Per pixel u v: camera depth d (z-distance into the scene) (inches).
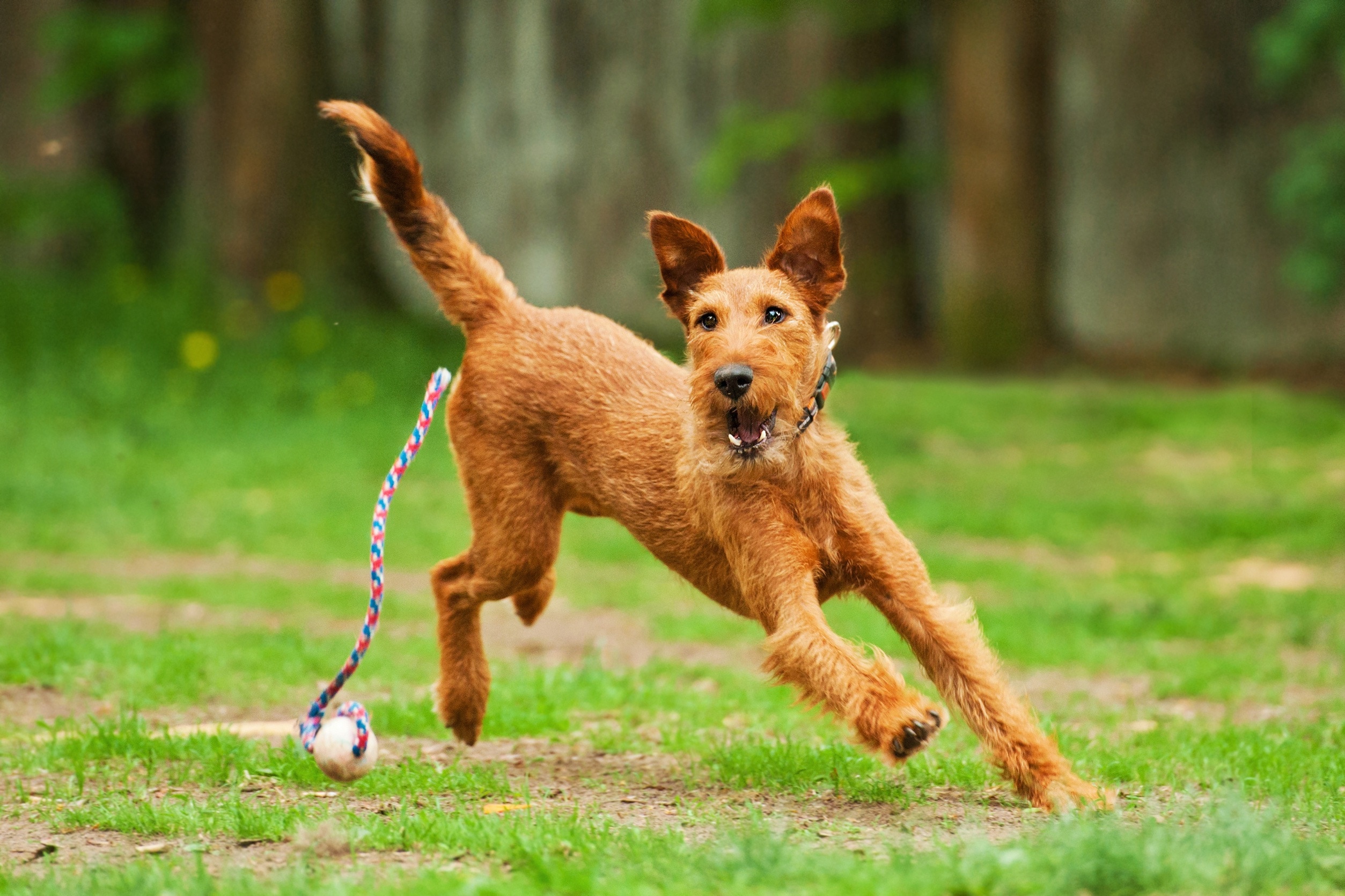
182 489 688.4
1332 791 247.8
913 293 1160.8
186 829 228.4
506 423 285.9
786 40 1263.5
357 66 1333.7
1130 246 1253.7
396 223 295.7
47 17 1224.2
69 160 1198.3
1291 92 1031.0
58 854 217.3
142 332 1010.7
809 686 235.8
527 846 205.2
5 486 673.0
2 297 1039.0
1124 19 1248.8
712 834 220.4
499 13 1494.8
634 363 282.7
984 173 1043.3
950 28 1053.8
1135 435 821.9
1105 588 502.0
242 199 1094.4
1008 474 725.9
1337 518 597.3
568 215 1475.1
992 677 241.1
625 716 324.2
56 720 304.3
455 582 297.4
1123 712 332.2
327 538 595.5
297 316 1050.1
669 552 271.7
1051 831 198.4
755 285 252.4
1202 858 181.8
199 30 1117.1
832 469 248.5
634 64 1437.0
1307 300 1008.2
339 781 238.7
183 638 392.8
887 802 247.8
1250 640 417.1
